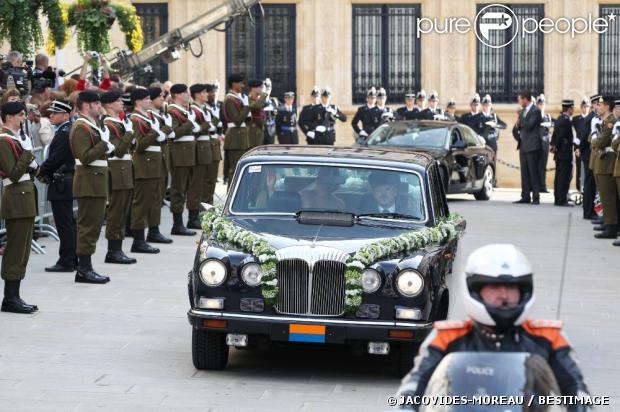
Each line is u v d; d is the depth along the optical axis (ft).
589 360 100.73
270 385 90.68
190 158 173.47
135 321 113.39
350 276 88.84
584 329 113.50
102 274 139.33
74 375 92.94
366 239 93.15
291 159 101.40
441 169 228.63
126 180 144.25
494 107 322.14
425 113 272.72
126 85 203.51
